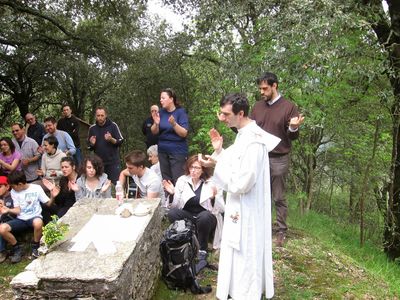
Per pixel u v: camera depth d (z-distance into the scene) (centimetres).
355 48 593
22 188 466
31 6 1201
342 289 395
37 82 1502
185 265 355
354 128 799
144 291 317
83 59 1420
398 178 770
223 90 746
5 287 407
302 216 787
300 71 558
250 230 288
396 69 644
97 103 1706
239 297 291
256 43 659
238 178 280
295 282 398
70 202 486
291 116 416
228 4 743
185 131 500
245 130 289
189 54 1193
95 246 277
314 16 534
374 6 654
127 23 1242
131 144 1327
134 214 346
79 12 1241
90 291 238
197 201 432
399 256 747
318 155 877
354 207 1013
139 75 1255
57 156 547
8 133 1644
